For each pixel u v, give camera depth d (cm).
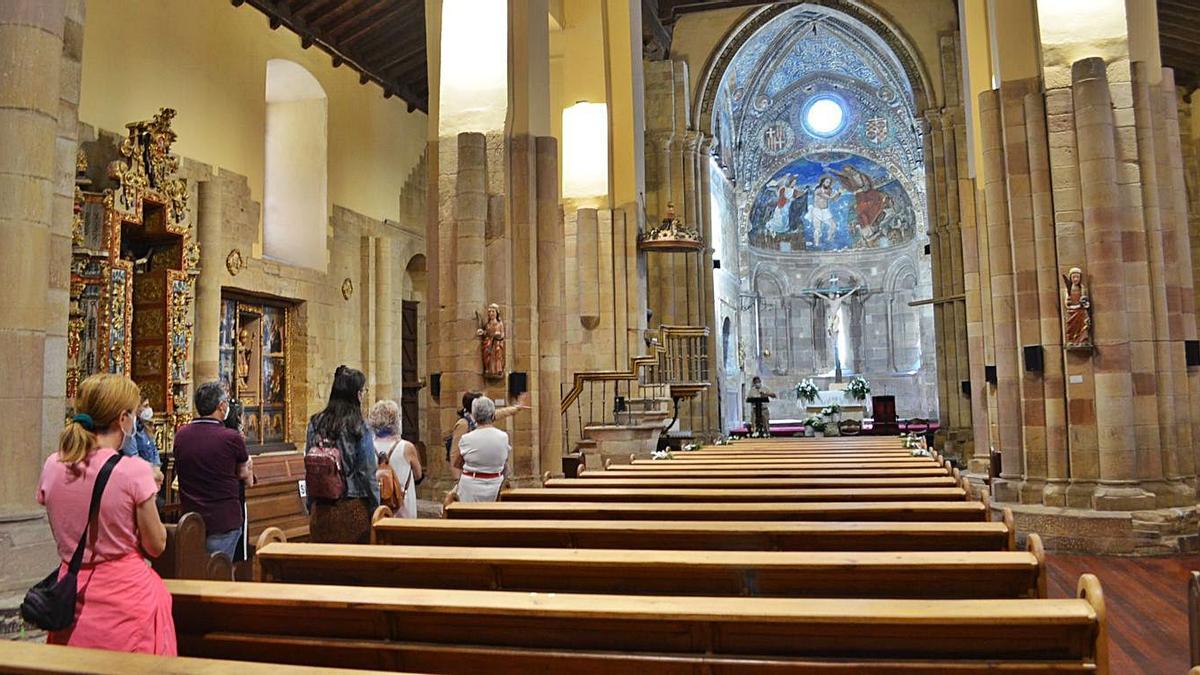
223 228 1562
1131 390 1036
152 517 353
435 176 1197
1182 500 1030
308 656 350
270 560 442
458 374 1132
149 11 1411
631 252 1627
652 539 519
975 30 1552
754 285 3672
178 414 1324
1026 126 1122
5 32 551
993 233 1166
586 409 1517
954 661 306
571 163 1638
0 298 537
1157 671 573
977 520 583
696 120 2642
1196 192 2184
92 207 1200
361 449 595
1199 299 2169
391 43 1975
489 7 1212
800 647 316
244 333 1658
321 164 1858
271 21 1698
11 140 545
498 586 423
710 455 1245
